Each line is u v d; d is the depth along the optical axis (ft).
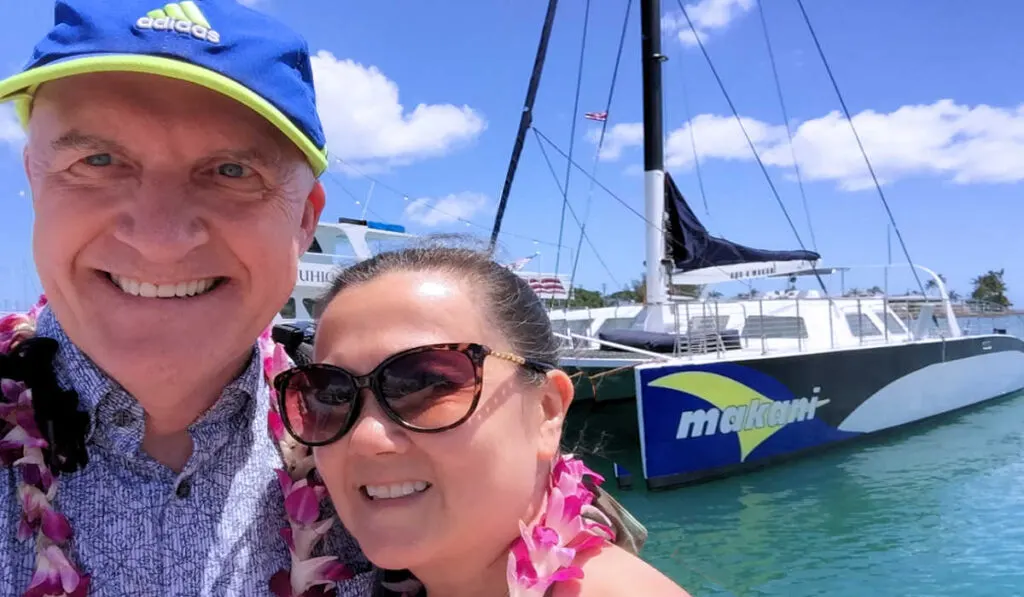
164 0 1.36
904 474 8.80
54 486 1.43
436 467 1.42
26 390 1.43
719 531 6.98
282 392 1.58
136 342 1.38
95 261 1.36
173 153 1.35
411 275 1.53
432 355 1.42
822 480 8.49
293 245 1.51
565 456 1.81
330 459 1.49
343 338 1.50
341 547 1.73
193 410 1.53
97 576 1.43
